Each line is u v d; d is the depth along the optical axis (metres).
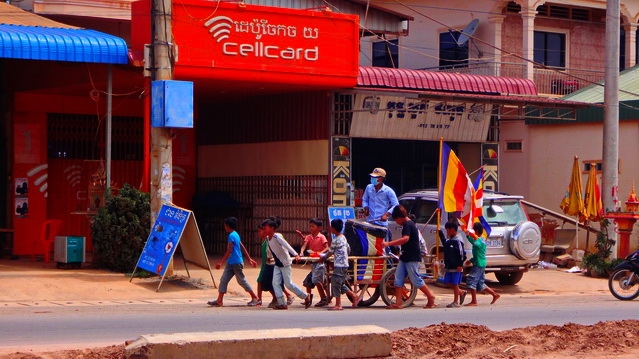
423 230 19.09
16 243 22.06
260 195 23.72
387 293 16.17
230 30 19.61
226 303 16.02
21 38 17.48
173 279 17.92
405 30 27.88
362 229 15.80
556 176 26.50
